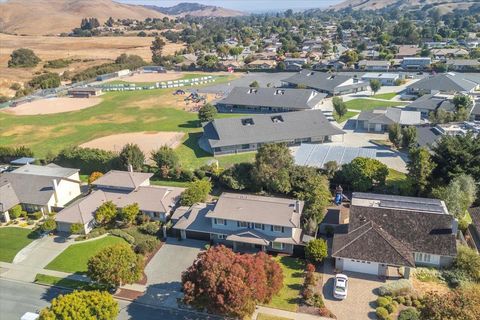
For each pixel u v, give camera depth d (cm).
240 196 7019
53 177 8231
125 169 9394
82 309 4475
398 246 5925
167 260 6397
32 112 16162
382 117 12262
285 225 6256
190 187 7638
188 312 5303
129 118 14738
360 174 8031
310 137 11138
